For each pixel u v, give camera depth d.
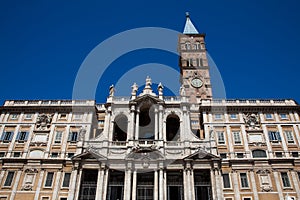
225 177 49.50
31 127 56.47
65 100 59.56
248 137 54.16
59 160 51.41
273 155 51.88
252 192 47.72
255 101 58.28
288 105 56.56
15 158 51.72
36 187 49.16
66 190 48.72
